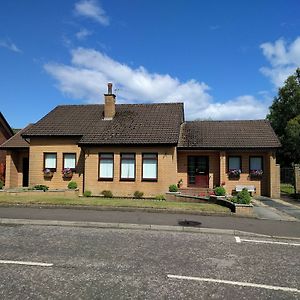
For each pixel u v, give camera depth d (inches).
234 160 1018.7
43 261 303.9
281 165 1604.3
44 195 808.3
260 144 981.8
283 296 237.5
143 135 959.6
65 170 1004.6
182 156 1038.4
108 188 951.0
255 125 1104.2
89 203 647.1
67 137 1020.5
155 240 399.2
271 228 488.4
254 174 996.6
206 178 1026.1
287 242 410.3
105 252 338.6
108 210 614.2
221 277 272.8
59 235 415.2
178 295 233.1
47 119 1104.8
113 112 1084.5
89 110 1155.9
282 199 917.8
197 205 653.3
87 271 278.8
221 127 1111.0
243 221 538.3
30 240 385.4
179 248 363.3
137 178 939.3
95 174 960.9
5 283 249.1
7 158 1094.4
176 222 509.4
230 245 385.7
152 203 668.1
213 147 989.8
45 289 238.7
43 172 1023.0
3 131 1289.4
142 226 480.7
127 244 374.9
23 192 814.5
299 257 341.1
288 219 571.8
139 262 306.7
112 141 949.2
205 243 391.9
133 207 619.2
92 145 960.3
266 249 371.9
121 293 233.9
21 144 1105.4
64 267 288.2
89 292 234.4
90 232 438.3
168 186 922.7
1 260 305.1
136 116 1074.1
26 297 224.2
